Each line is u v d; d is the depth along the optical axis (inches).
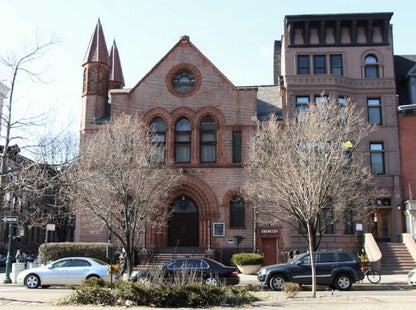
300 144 989.2
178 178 1190.3
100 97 1369.3
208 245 1226.6
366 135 1228.5
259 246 1222.9
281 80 1433.3
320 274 863.1
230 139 1286.9
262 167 1049.5
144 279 710.5
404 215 1302.9
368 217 1312.7
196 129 1300.4
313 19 1381.6
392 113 1353.3
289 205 1003.3
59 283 884.0
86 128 1328.7
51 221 1520.7
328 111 1050.7
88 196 978.7
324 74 1346.0
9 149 666.8
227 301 617.6
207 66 1330.0
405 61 1549.0
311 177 837.2
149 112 1316.4
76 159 917.8
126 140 1034.7
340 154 1044.5
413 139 1342.3
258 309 565.3
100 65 1384.1
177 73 1343.5
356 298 673.6
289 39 1398.9
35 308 562.6
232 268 847.1
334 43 1395.2
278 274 859.4
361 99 1366.9
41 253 1181.1
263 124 1181.7
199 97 1315.2
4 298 663.1
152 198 1080.2
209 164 1272.1
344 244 1250.6
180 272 750.5
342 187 1032.8
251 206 1240.2
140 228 981.2
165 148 1300.4
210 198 1254.9
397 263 1175.0
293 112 1310.3
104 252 1188.5
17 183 634.2
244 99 1304.1
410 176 1323.8
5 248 2169.0
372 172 1326.3
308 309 560.1
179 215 1288.1
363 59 1389.0
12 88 648.4
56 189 1115.3
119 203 1000.9
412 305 596.4
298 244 1221.1
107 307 582.6
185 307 593.9
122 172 964.0
